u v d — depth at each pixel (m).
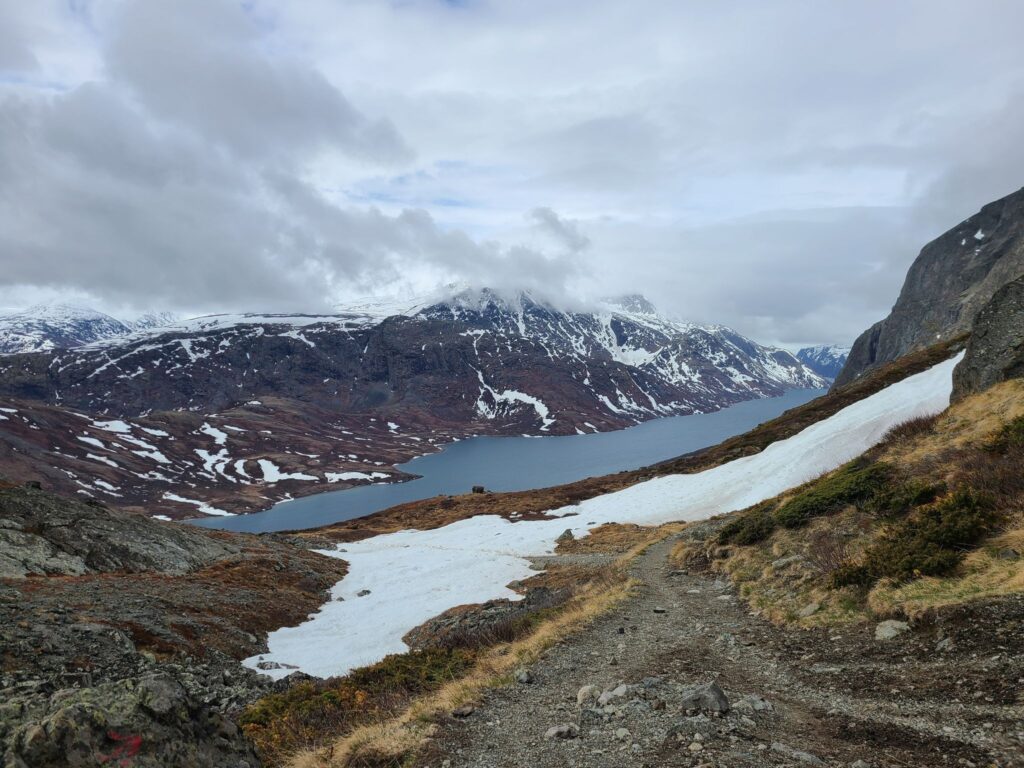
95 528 45.41
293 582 48.59
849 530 21.56
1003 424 20.67
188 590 38.47
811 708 9.55
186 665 25.05
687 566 29.66
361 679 16.70
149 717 6.43
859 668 11.07
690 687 11.23
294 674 24.95
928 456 23.27
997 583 12.20
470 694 11.83
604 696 10.80
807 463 62.41
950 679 9.35
